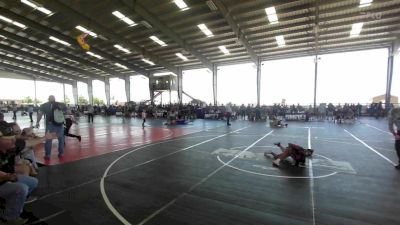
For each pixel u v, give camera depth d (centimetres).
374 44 2066
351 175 511
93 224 310
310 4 1459
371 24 1700
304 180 480
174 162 642
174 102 3078
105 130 1452
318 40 2003
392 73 2072
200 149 823
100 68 3212
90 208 357
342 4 1458
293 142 948
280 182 469
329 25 1725
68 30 1952
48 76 4259
